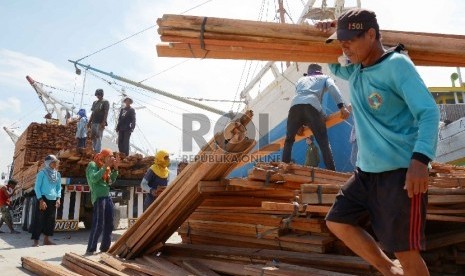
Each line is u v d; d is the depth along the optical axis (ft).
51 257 21.74
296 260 12.46
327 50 10.91
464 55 10.68
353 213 7.77
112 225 22.61
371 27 7.46
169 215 15.94
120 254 17.74
